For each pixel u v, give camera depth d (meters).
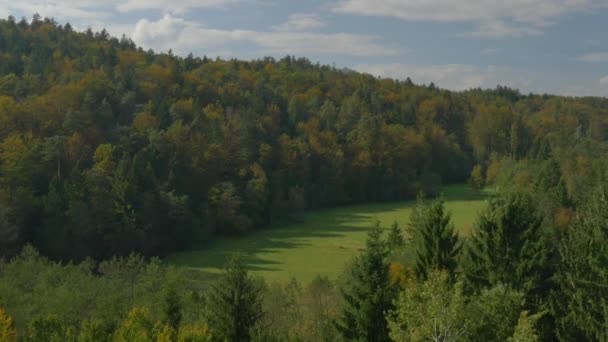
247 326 36.38
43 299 44.16
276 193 110.25
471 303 26.48
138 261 60.97
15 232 70.44
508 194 45.06
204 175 102.00
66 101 99.62
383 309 32.31
